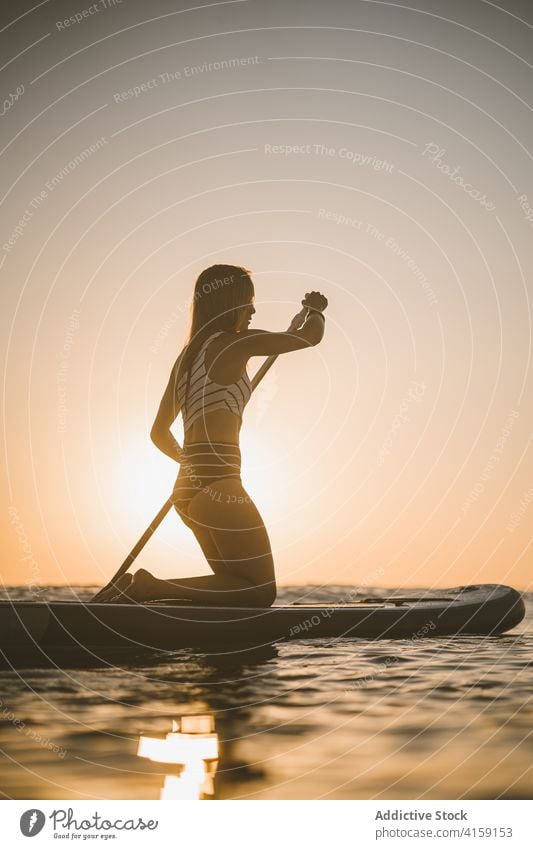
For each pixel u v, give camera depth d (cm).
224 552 331
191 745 196
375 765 184
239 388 332
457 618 379
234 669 291
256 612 340
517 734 206
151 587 328
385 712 228
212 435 327
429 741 201
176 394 345
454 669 292
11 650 318
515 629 414
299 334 335
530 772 181
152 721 217
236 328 342
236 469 330
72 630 323
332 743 198
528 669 292
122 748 194
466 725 214
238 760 188
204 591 331
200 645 329
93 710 228
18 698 243
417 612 374
